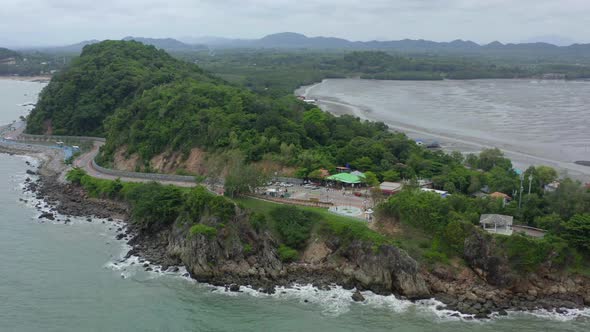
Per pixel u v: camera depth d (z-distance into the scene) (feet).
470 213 365.81
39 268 366.02
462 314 306.55
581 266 336.08
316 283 342.44
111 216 472.44
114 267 369.71
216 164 504.02
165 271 364.38
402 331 289.12
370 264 340.39
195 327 294.87
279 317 304.71
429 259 339.16
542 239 339.57
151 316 306.35
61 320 301.22
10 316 304.30
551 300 320.29
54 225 451.94
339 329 291.79
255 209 396.16
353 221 372.17
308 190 454.40
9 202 513.04
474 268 335.67
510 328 292.20
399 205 363.15
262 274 351.46
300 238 370.12
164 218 414.21
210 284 346.74
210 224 373.20
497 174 481.87
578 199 378.73
